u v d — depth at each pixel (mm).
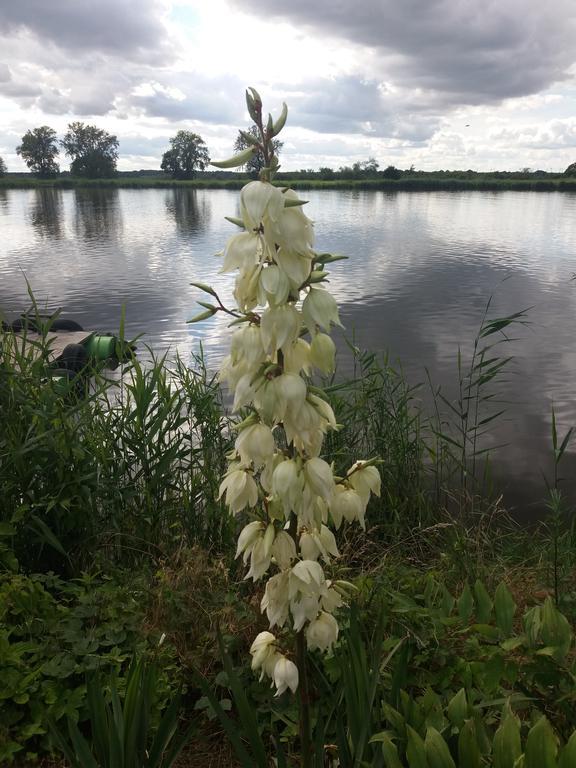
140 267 20297
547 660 2053
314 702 2467
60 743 1790
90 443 3873
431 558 3973
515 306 13367
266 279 1434
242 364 1596
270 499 1670
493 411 7258
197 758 2381
